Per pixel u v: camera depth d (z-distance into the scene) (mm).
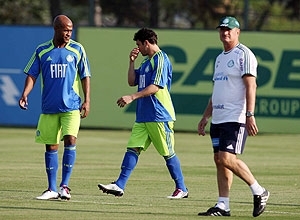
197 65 77688
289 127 77438
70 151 38625
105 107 79125
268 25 106250
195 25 103688
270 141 72000
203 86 77688
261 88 77312
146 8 89875
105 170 51062
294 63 77125
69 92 38844
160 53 38750
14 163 54094
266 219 33938
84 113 39281
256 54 77375
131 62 39281
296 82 77188
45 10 101625
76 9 109562
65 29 38844
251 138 74562
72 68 38906
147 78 38750
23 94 39312
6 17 100812
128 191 42219
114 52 78750
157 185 44562
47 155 39000
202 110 77812
